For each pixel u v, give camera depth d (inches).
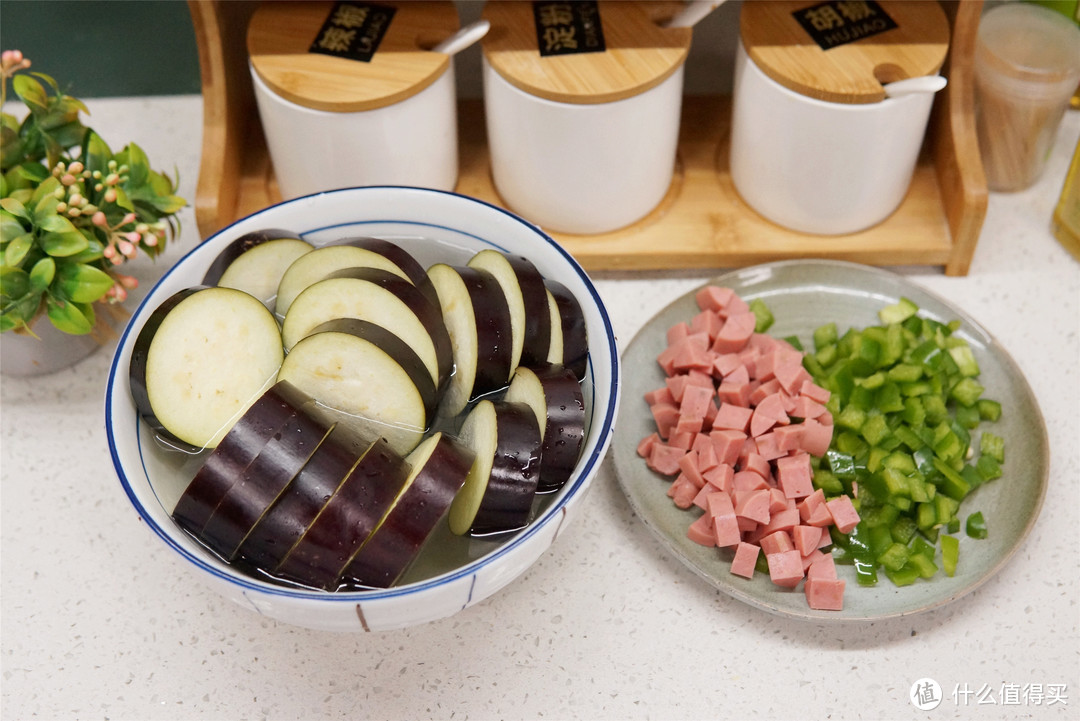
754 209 35.5
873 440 29.5
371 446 22.4
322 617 21.1
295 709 26.4
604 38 31.9
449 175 35.2
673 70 31.3
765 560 28.0
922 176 36.4
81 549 29.5
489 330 24.7
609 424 23.3
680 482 29.1
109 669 27.2
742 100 33.1
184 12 38.6
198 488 21.9
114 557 29.3
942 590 27.1
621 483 29.1
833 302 33.8
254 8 36.1
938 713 26.0
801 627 27.7
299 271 25.7
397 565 21.8
